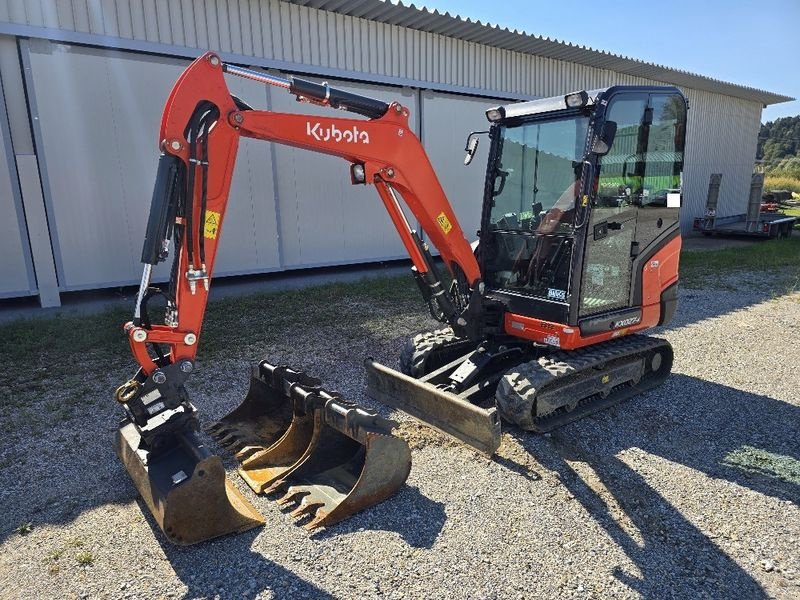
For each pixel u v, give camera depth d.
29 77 7.96
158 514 2.95
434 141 12.55
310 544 3.02
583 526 3.19
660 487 3.59
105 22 8.27
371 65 11.07
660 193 4.81
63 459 3.97
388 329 7.27
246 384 5.35
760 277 11.07
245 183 10.08
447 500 3.43
